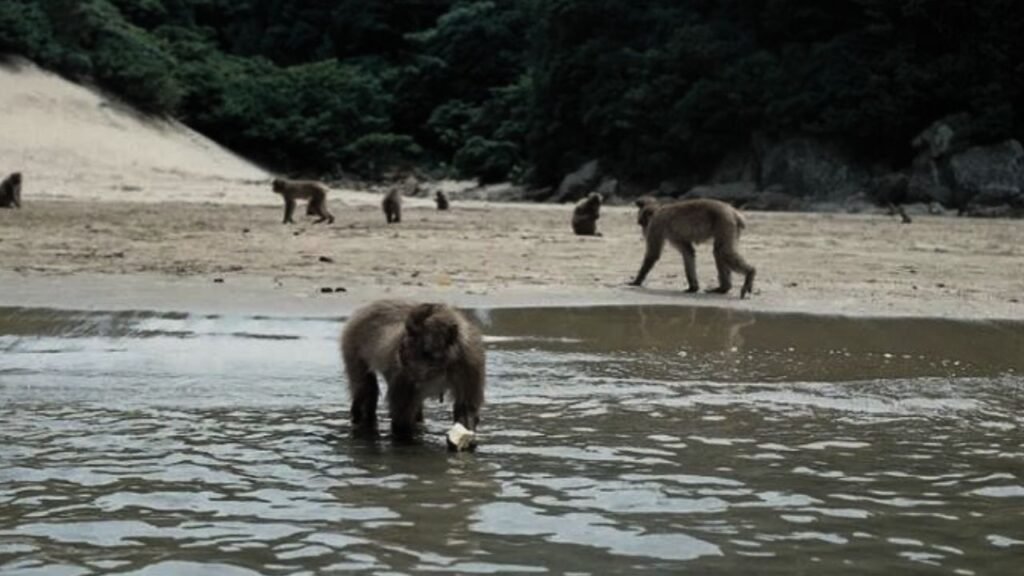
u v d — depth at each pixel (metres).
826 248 26.03
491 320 13.42
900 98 58.00
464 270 18.78
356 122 88.56
